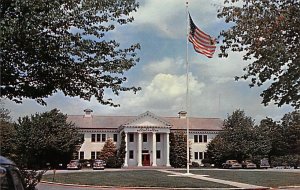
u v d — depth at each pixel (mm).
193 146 85375
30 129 67438
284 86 11125
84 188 30203
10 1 10047
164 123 79438
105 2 11547
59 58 11367
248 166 72750
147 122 79250
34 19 10227
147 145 80812
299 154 81188
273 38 10570
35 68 11359
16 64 11133
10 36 9930
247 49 11352
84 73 12109
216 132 86750
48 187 30797
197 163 83000
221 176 41719
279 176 42281
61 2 10883
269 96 11523
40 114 70062
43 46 10781
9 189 5371
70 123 73750
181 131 82688
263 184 31969
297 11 10453
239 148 78750
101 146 83438
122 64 12320
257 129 80438
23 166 13914
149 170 59656
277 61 10602
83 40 11484
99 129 83750
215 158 81438
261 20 10711
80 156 82500
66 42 11047
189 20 34062
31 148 66812
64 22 10977
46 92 11984
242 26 11039
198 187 28797
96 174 45750
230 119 82688
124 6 11914
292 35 10648
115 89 12758
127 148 79438
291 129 80812
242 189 28188
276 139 82812
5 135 56625
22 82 11742
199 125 87625
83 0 11312
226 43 11602
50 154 70188
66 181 35250
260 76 11164
